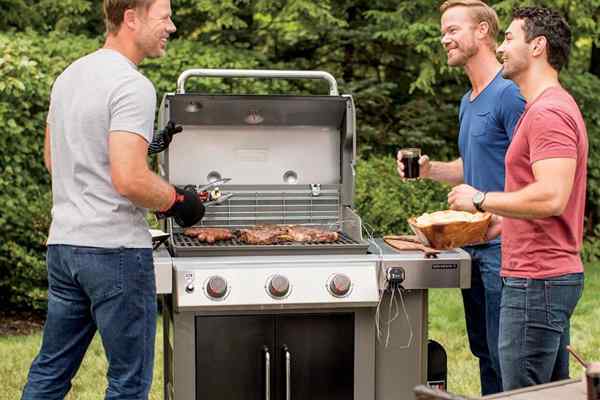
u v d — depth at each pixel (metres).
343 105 3.41
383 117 8.17
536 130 2.59
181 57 6.78
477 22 3.21
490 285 3.21
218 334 2.98
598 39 7.95
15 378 4.45
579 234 2.72
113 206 2.62
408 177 3.29
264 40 7.89
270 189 3.43
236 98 3.30
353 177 3.41
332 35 7.85
